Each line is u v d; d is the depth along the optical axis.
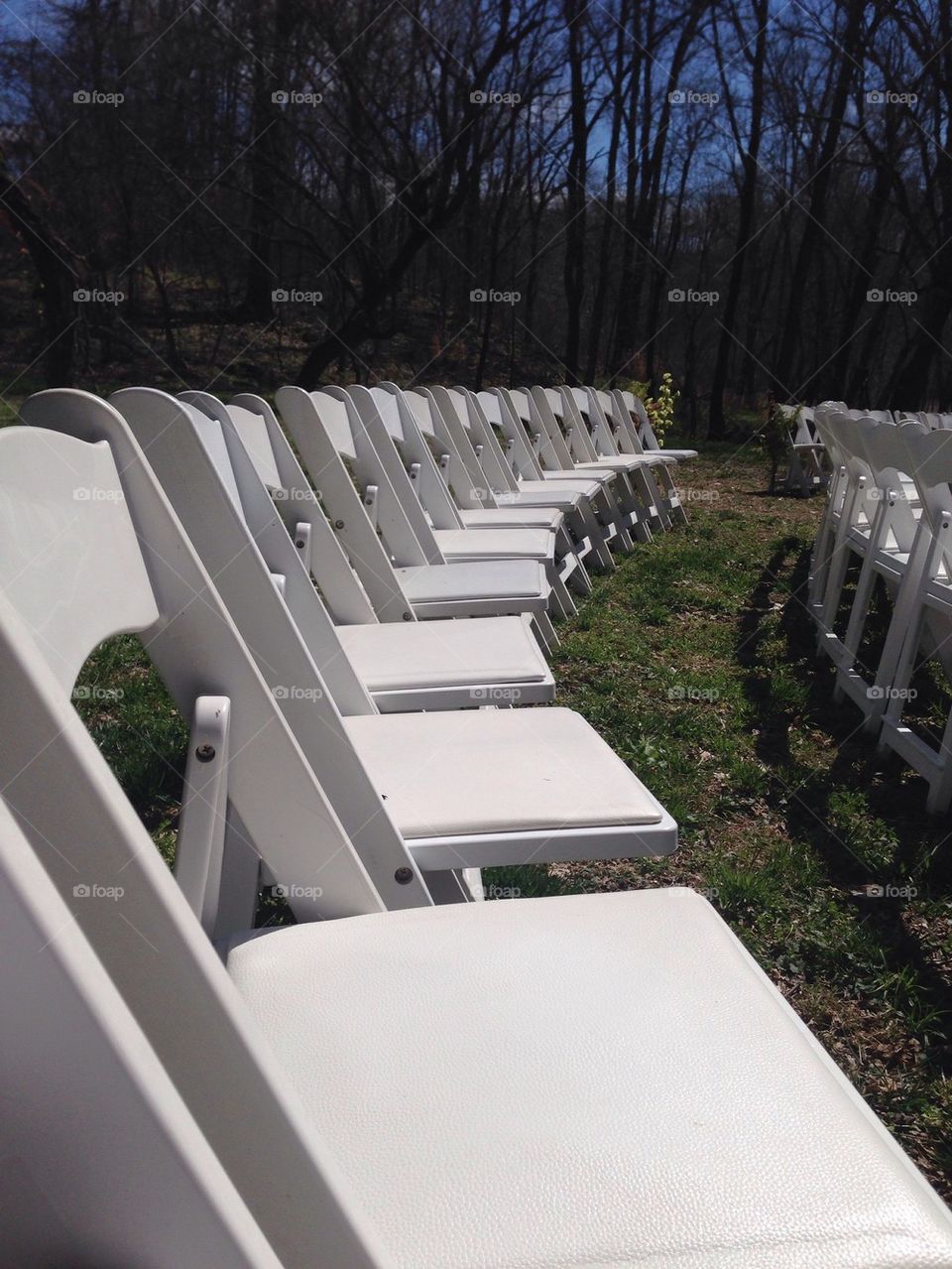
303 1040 0.95
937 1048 1.93
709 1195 0.77
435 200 15.90
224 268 16.33
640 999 1.00
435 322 19.33
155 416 1.46
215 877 1.16
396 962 1.07
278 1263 0.53
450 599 3.01
